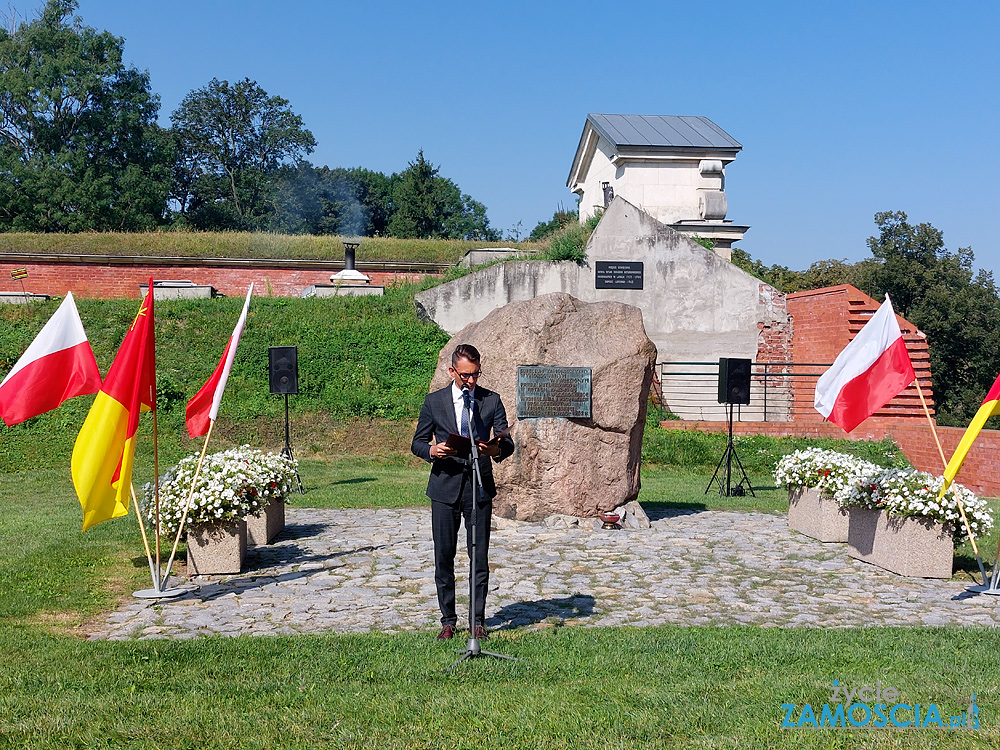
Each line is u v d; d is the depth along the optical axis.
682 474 17.05
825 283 40.78
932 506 8.18
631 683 4.98
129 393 7.20
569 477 10.87
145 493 8.67
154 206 55.19
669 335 23.11
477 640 5.52
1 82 51.84
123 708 4.58
